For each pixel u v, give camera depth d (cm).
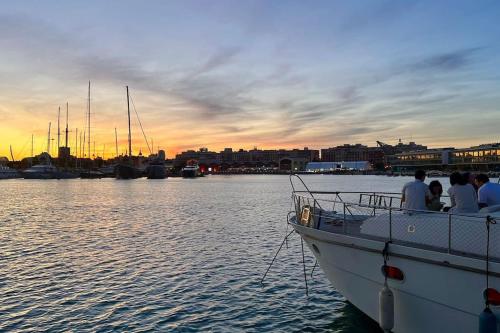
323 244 1002
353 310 1306
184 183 14400
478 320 723
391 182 15488
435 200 930
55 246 2366
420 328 814
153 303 1381
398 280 828
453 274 739
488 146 13275
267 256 2084
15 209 4781
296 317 1263
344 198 5547
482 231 731
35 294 1464
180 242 2491
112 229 3080
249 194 7938
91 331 1155
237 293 1489
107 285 1579
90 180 16788
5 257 2066
